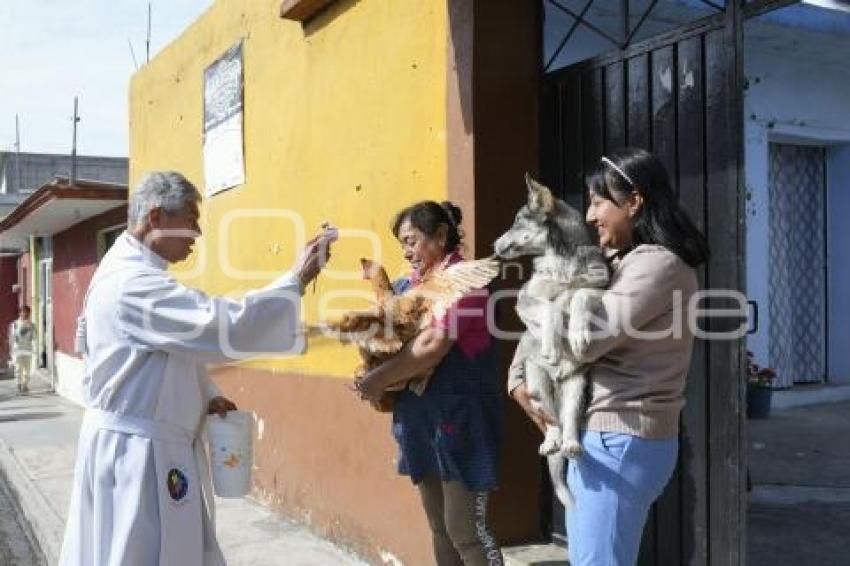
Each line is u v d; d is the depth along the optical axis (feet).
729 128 11.15
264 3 22.07
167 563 9.82
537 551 13.61
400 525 16.02
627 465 8.68
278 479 21.30
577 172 13.64
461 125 14.14
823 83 29.91
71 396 53.57
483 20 13.92
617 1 19.22
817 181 31.32
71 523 10.19
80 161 88.69
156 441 9.93
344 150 18.29
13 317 79.66
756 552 15.44
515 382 10.55
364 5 17.49
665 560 12.07
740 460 11.03
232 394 23.93
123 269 10.12
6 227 53.21
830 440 24.39
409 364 10.72
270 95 21.83
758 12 10.82
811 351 31.27
